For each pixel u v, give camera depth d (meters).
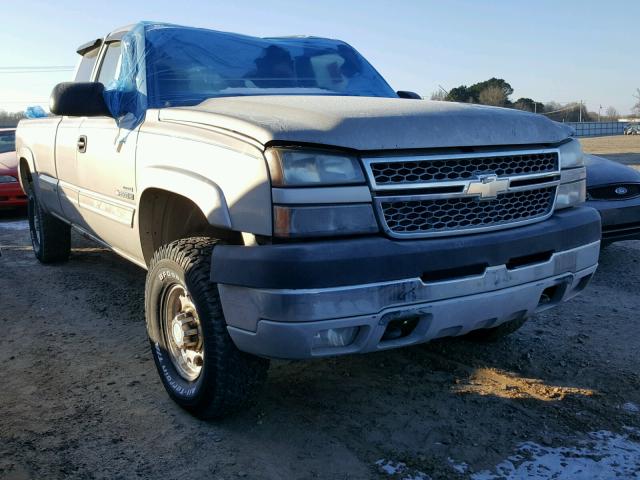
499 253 2.96
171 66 4.11
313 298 2.58
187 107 3.59
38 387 3.73
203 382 3.09
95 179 4.44
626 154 25.97
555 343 4.36
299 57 4.70
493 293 2.97
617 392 3.62
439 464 2.90
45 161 5.72
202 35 4.44
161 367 3.51
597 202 5.98
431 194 2.84
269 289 2.63
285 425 3.26
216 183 2.94
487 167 3.03
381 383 3.75
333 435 3.16
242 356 3.01
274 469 2.87
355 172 2.72
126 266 6.62
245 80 4.26
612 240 6.11
